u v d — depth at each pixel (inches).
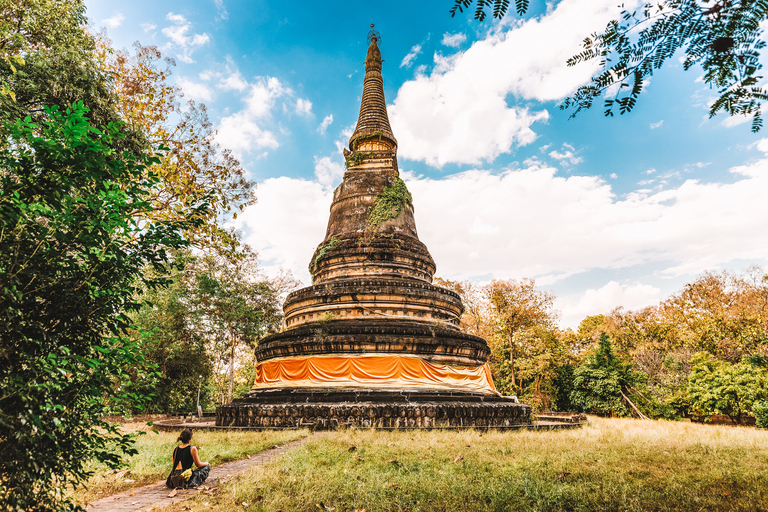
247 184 830.5
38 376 188.1
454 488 283.9
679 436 542.3
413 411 682.2
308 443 488.1
